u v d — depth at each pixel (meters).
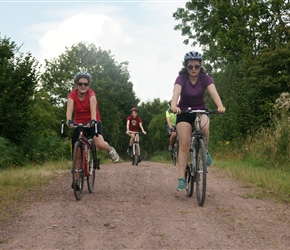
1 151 15.98
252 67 23.02
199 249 4.23
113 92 60.66
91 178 7.68
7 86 17.78
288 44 23.30
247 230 4.96
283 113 15.06
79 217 5.63
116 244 4.43
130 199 6.90
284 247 4.31
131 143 17.27
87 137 7.55
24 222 5.41
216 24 34.44
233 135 20.91
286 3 30.59
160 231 4.91
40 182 9.00
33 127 19.59
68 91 58.38
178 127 6.84
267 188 8.16
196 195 7.11
